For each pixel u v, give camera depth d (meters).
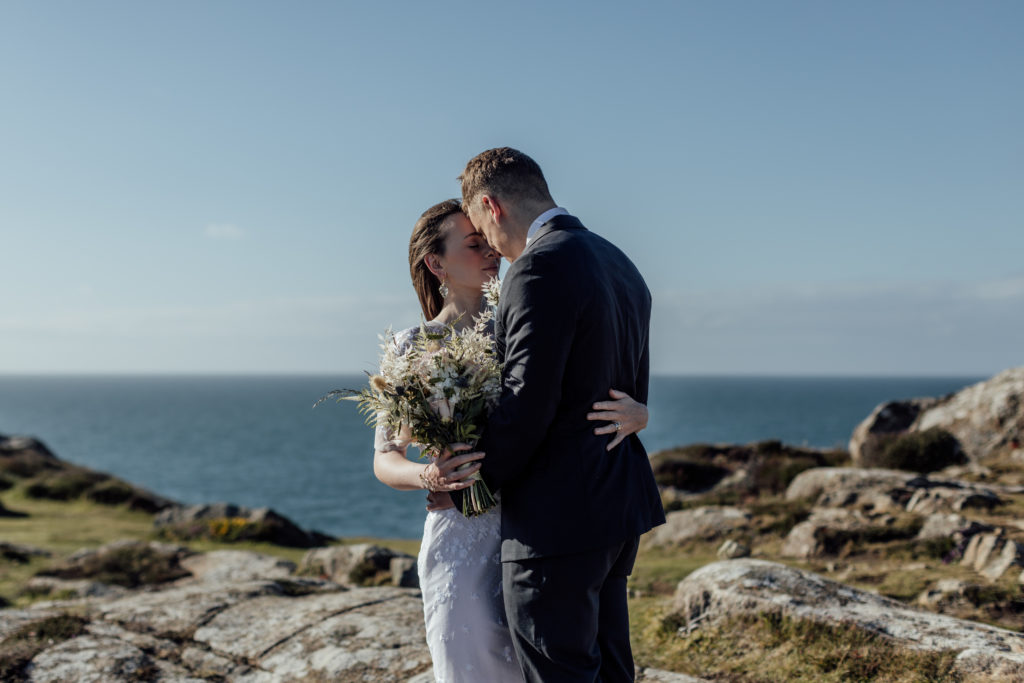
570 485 2.16
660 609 4.96
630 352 2.33
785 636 3.94
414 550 15.35
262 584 5.82
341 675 3.91
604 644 2.39
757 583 4.41
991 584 6.05
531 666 2.26
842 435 80.44
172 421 139.38
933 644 3.52
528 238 2.34
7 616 5.07
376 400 2.42
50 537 15.51
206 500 47.16
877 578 6.94
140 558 11.10
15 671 4.18
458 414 2.28
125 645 4.55
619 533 2.18
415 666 3.88
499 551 2.59
